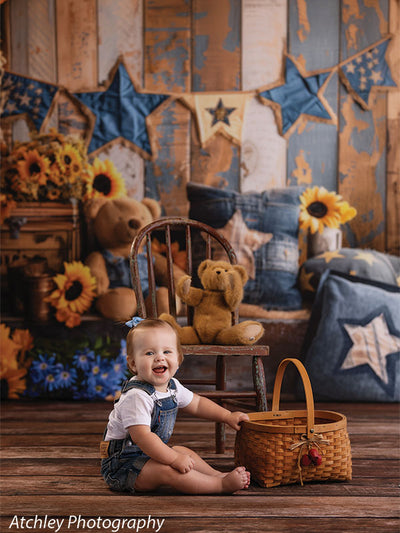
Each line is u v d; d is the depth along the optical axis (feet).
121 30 11.10
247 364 10.44
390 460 6.45
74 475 5.90
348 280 10.37
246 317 10.44
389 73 11.21
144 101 11.17
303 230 11.17
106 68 11.13
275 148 11.19
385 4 11.14
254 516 4.72
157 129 11.19
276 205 10.63
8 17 11.03
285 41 11.12
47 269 10.82
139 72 11.15
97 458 6.56
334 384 9.69
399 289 10.26
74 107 11.14
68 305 10.59
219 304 6.84
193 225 7.39
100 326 10.60
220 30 11.10
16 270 10.75
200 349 6.26
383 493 5.33
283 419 6.39
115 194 11.15
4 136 11.05
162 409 5.47
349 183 11.23
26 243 10.82
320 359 9.79
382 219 11.27
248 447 5.74
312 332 10.09
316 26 11.12
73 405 9.84
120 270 10.72
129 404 5.33
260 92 11.13
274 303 10.47
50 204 10.83
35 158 10.82
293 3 11.09
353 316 9.91
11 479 5.75
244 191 11.21
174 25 11.09
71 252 10.86
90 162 11.13
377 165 11.25
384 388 9.64
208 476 5.27
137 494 5.30
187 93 11.16
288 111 11.16
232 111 11.15
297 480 5.58
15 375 10.29
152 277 7.03
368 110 11.21
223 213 10.57
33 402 10.11
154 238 11.02
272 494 5.31
